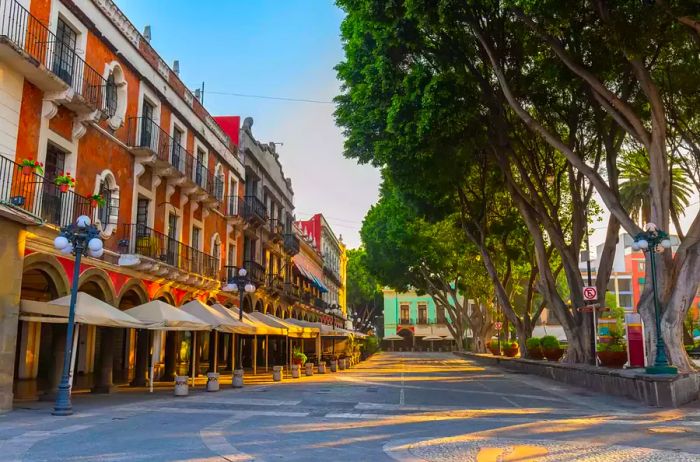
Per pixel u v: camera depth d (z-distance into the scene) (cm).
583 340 2302
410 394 1817
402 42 1786
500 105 2088
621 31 1479
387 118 1869
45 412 1277
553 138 1816
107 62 1853
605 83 2159
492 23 1862
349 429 1089
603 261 2305
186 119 2495
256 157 3603
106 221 1855
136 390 1917
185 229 2486
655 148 1644
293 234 4412
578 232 2362
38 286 1838
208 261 2642
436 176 2252
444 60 1867
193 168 2541
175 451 844
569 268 2381
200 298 2616
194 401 1587
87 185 1731
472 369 3394
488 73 2077
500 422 1199
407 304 8931
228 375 2872
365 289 8994
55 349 1628
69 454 810
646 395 1522
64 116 1619
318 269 5956
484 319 5419
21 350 1995
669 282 1694
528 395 1788
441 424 1162
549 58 1953
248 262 3309
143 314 1744
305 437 991
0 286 1258
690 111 2067
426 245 4138
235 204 3169
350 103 2353
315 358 3659
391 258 4753
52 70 1524
